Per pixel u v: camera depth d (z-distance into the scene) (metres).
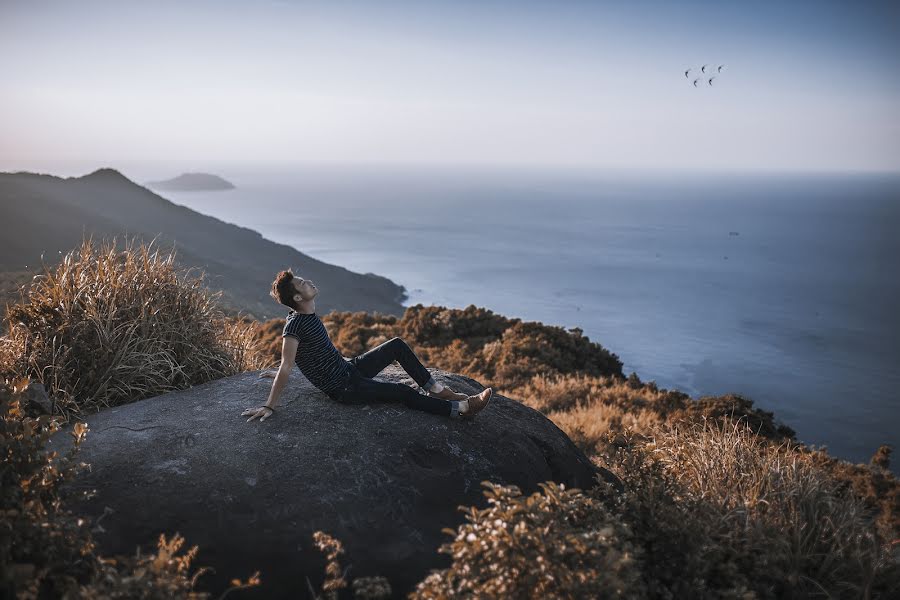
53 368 4.52
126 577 2.28
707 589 3.19
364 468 3.81
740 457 4.59
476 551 2.54
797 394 104.69
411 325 18.05
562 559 2.55
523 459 4.38
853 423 89.81
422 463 4.03
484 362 14.92
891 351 139.62
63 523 2.80
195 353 5.35
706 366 125.94
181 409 4.48
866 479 7.19
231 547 3.18
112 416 4.36
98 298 5.05
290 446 3.94
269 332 15.31
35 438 3.07
